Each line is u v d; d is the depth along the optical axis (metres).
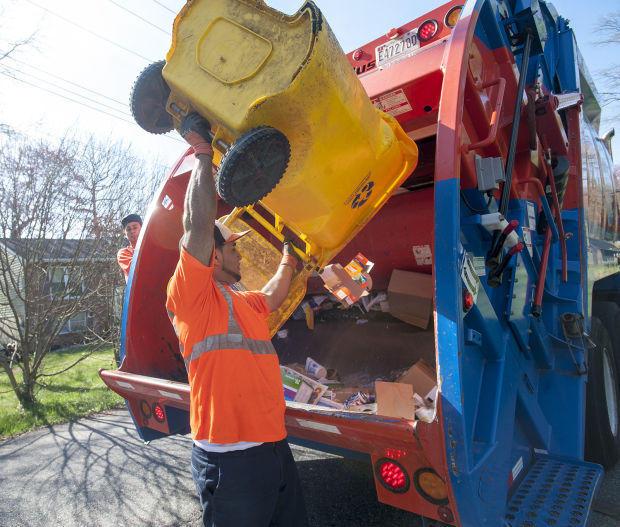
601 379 3.42
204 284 1.85
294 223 2.24
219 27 1.74
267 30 1.66
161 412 3.15
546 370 2.92
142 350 3.36
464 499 1.78
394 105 2.80
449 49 2.33
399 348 3.39
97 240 8.24
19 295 6.92
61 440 5.02
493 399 2.15
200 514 3.28
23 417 5.97
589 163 4.12
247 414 1.82
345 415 1.96
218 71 1.69
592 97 4.66
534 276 2.80
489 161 2.29
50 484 3.85
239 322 1.93
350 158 1.98
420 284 3.32
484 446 2.02
